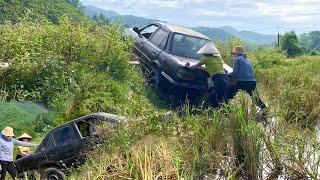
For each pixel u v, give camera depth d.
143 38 13.55
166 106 11.77
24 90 12.88
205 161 7.28
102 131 8.37
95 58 13.79
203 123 8.48
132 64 13.70
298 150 7.88
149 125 8.41
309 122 10.51
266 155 7.69
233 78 10.91
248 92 10.83
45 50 13.34
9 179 9.78
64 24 14.29
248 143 7.23
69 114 11.61
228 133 7.83
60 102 12.24
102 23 15.54
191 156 7.33
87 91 12.09
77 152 8.53
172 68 11.34
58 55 13.37
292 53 51.53
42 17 15.12
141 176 6.81
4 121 11.47
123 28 15.12
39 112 12.16
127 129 8.27
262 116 9.40
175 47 11.95
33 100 12.57
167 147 7.78
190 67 10.91
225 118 8.25
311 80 14.65
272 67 23.19
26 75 12.96
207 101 10.76
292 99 11.23
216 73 10.41
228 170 7.33
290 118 10.20
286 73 16.88
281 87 13.80
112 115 8.77
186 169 7.06
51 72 12.98
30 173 9.17
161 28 12.92
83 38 13.98
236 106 8.20
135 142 7.96
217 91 10.43
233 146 7.59
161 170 6.95
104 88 12.30
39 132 11.43
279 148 7.87
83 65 13.44
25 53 12.95
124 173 7.00
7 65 13.22
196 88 11.10
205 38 12.55
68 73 12.91
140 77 13.06
